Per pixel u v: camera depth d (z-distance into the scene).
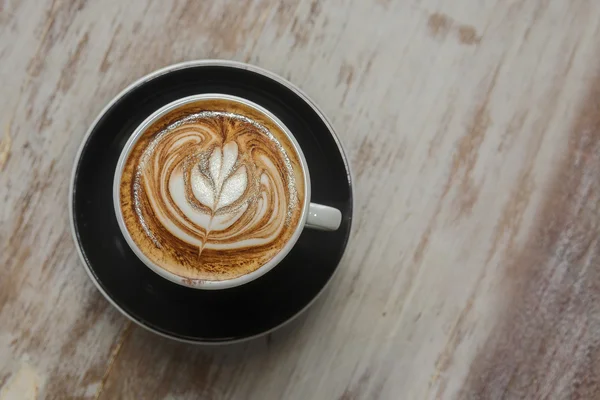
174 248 0.37
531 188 0.45
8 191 0.42
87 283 0.42
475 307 0.44
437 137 0.44
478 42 0.45
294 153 0.39
